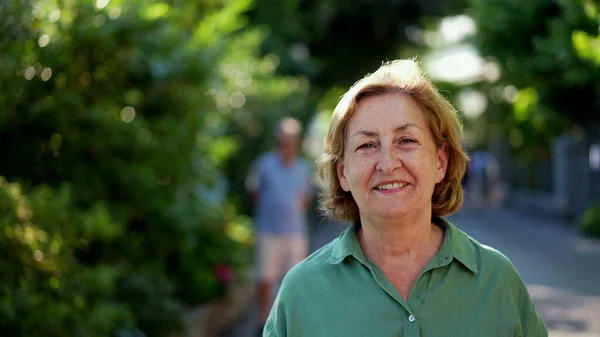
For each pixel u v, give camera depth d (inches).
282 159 370.6
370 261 105.5
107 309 212.8
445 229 108.4
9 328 189.3
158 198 283.3
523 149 1104.2
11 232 189.8
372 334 102.8
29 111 236.7
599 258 601.3
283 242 368.8
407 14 1008.9
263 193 370.9
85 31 237.9
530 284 477.7
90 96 260.8
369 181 104.9
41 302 194.4
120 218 261.4
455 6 995.3
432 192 109.1
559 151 992.9
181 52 290.5
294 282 106.9
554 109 524.4
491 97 1079.6
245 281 397.4
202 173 321.7
